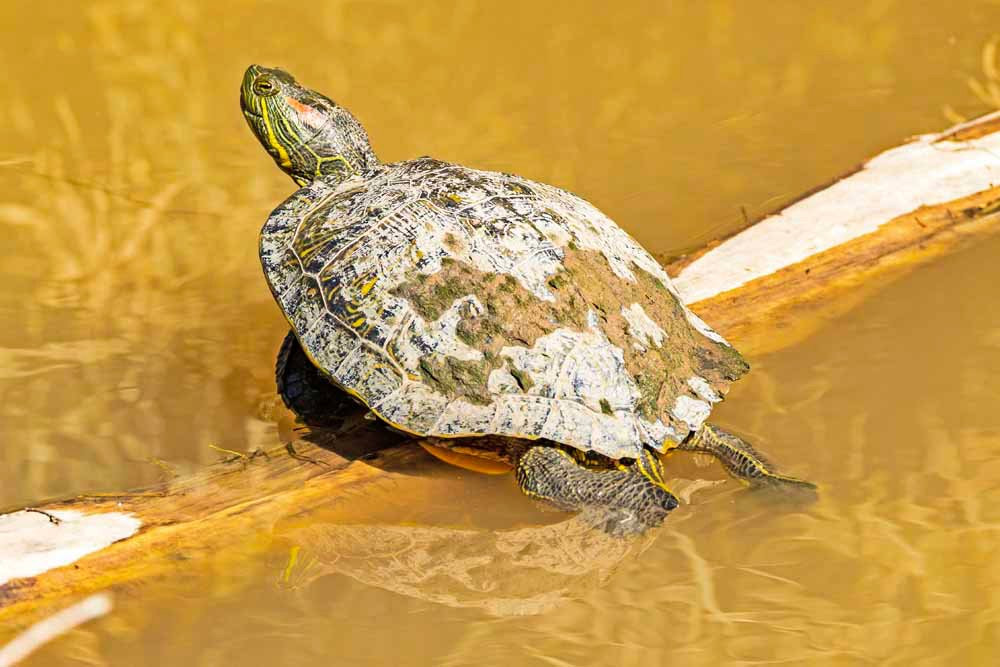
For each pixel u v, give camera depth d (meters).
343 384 10.78
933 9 24.97
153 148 18.88
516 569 10.41
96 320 14.33
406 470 11.40
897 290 14.87
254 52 21.98
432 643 9.34
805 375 13.22
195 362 13.59
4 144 18.64
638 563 10.31
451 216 11.34
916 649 9.02
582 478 10.49
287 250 11.80
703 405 11.24
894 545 10.29
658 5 24.98
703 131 20.12
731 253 15.37
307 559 10.41
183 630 9.51
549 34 23.52
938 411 12.32
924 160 16.89
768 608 9.60
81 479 11.28
